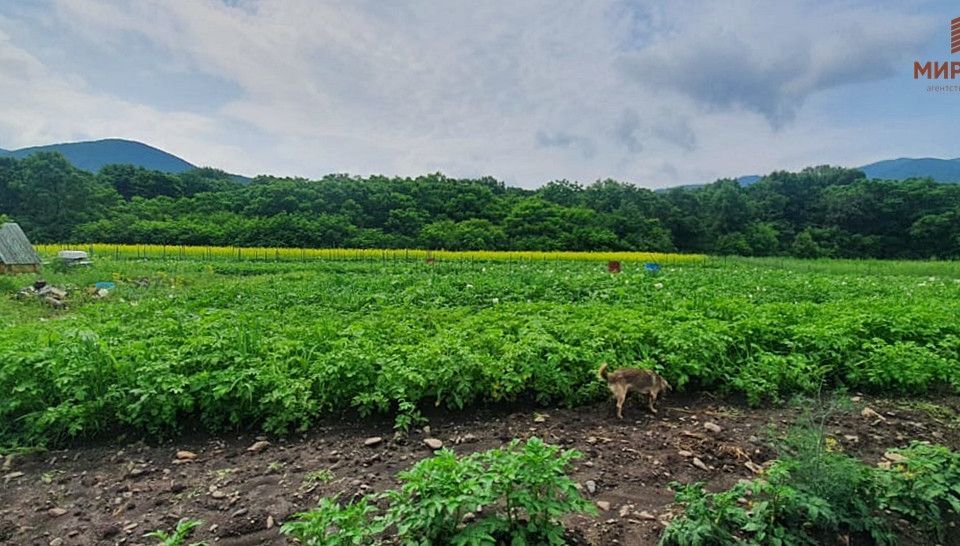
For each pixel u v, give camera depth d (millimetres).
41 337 6730
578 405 6184
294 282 18641
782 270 29047
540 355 6512
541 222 54031
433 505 3004
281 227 50469
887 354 6703
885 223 62656
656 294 13469
